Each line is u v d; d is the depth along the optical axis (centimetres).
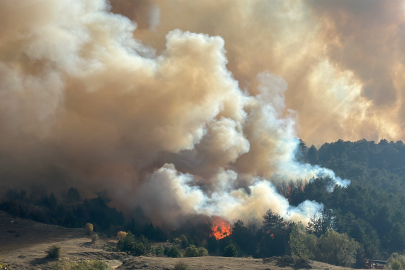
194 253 6544
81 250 5906
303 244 6119
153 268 4522
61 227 8400
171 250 6600
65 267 4188
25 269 4669
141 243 6525
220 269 4372
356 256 7925
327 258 5872
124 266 4825
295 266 4575
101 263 4200
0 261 4906
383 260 8712
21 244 6284
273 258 4953
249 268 4428
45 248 5947
